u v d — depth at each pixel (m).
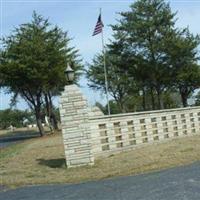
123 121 22.56
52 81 52.59
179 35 55.69
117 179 14.17
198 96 70.00
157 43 53.56
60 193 12.65
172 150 19.94
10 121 122.19
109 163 18.17
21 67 48.78
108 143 21.44
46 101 56.81
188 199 10.38
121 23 54.88
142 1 54.28
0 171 18.75
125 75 59.66
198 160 16.41
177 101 77.62
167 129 26.55
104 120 21.39
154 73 54.44
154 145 23.89
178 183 12.33
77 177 15.43
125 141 22.48
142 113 24.16
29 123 123.94
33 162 21.38
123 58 55.47
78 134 18.61
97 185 13.39
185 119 28.70
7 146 39.47
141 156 19.06
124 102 71.44
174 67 54.75
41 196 12.48
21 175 17.03
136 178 13.94
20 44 50.00
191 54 55.06
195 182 12.26
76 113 18.69
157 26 53.91
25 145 36.16
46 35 52.06
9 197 12.84
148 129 24.53
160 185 12.30
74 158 18.53
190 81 59.94
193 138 25.75
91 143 18.95
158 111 25.83
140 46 54.28
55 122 62.00
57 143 32.75
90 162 18.50
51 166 19.25
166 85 56.84
